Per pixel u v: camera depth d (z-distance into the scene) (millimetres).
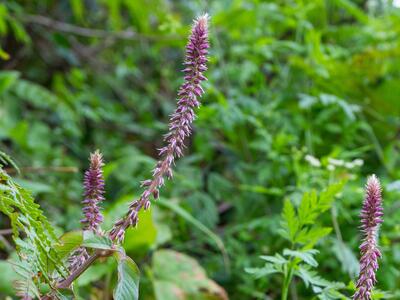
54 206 1085
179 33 1197
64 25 1420
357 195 854
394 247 804
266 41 1102
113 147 1435
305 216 584
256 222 902
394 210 879
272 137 1020
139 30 1406
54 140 1364
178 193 1040
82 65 1634
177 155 427
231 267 924
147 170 1162
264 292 870
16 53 1541
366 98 1115
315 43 1058
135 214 423
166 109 1504
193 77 426
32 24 1522
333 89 1080
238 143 1115
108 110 1496
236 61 1283
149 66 1720
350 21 1360
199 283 790
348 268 735
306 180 854
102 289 814
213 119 1068
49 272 438
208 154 1138
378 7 1444
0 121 1314
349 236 874
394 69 1156
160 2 1358
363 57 1066
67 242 443
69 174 1225
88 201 449
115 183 1224
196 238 1027
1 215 1014
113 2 1404
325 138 1070
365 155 1075
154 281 779
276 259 553
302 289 860
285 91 1112
